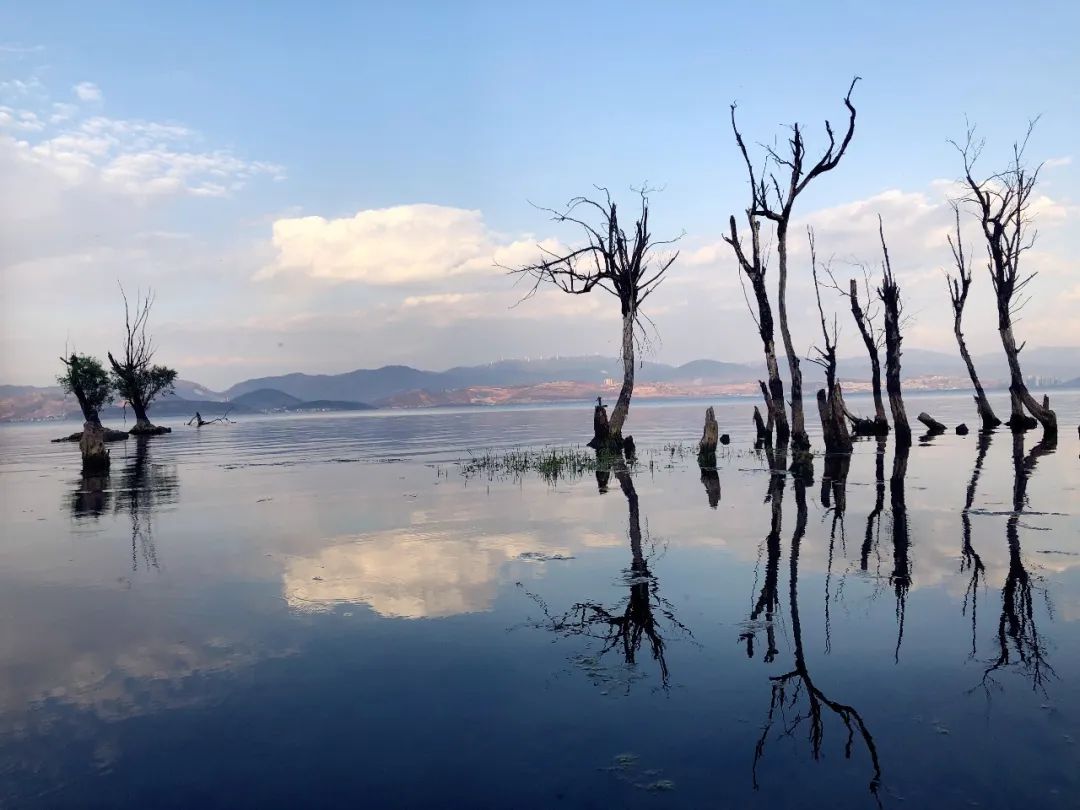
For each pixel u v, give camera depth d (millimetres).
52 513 16609
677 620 7426
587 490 17969
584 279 30594
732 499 15633
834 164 26125
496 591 8734
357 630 7391
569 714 5336
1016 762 4484
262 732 5160
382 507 16000
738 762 4578
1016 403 37031
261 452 37719
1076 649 6332
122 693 5926
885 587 8359
